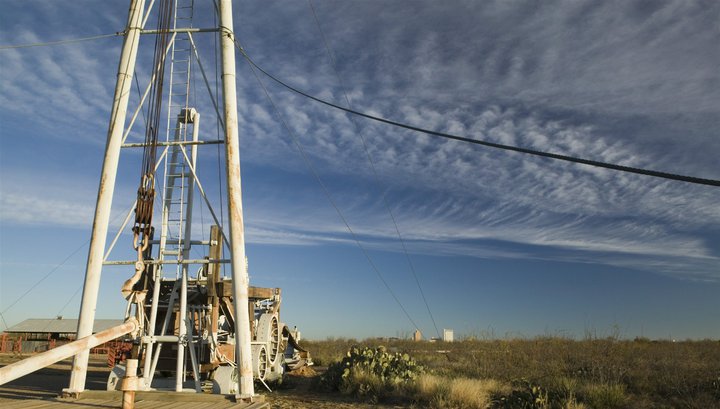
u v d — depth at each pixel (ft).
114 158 41.83
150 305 49.24
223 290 50.78
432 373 67.26
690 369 69.62
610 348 85.10
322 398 55.62
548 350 90.17
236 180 41.27
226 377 44.42
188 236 48.26
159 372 51.26
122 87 43.06
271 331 62.34
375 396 54.24
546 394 48.85
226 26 43.50
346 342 175.32
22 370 18.02
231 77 42.75
